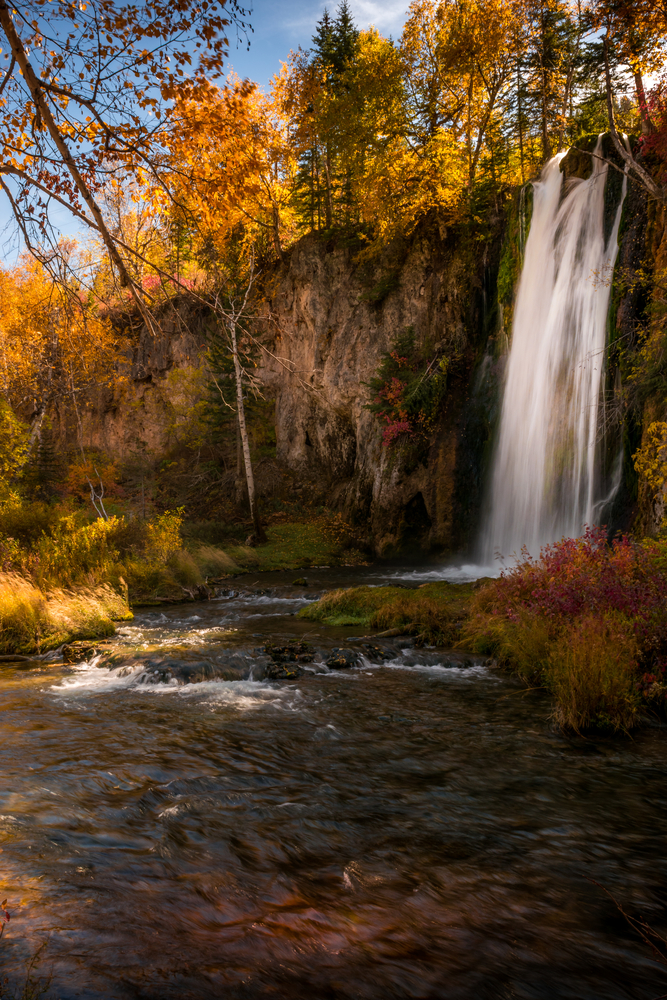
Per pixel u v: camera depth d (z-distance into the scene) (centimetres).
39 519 1680
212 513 3266
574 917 292
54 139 534
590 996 236
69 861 330
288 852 354
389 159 2741
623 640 671
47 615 1073
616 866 344
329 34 3303
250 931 272
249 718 630
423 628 1053
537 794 447
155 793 430
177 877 319
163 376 3912
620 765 508
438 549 2456
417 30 2686
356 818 402
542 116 2719
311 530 2942
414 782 467
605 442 1692
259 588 1791
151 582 1648
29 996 214
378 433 2775
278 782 462
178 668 809
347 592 1342
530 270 2145
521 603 909
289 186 3192
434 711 658
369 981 240
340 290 3098
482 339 2469
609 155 1870
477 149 2722
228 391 3128
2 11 491
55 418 3481
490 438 2264
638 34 1478
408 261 2777
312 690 743
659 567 812
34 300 1260
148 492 3531
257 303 3416
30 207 558
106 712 647
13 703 681
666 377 1401
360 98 2845
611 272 1739
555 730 597
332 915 288
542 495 1948
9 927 262
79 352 716
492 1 2422
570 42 2561
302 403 3362
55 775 459
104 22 527
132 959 244
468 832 385
